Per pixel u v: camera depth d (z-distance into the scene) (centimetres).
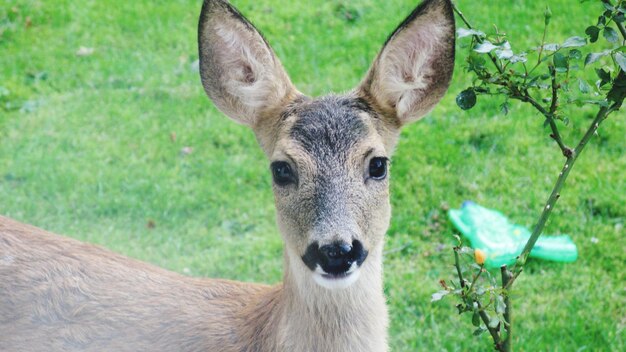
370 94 498
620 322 736
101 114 998
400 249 814
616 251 806
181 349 527
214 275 789
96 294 544
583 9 1145
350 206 453
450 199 868
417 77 507
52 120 987
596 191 877
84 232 831
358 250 448
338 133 468
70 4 1202
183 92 1036
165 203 864
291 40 1128
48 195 873
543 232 829
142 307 540
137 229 840
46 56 1100
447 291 483
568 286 772
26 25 1158
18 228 573
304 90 1029
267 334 509
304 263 462
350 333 486
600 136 953
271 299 520
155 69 1080
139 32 1150
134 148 944
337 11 1191
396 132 512
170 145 950
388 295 760
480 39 499
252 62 505
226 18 501
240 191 891
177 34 1147
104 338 534
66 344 535
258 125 514
